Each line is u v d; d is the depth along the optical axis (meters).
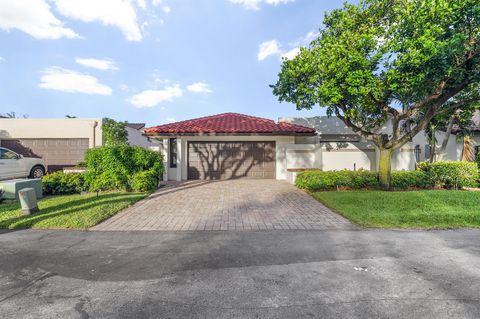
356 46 7.82
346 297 2.77
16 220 5.81
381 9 8.59
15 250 4.20
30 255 3.99
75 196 8.76
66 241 4.64
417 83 7.63
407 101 9.32
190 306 2.61
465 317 2.43
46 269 3.51
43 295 2.84
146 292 2.88
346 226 5.58
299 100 9.84
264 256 3.93
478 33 7.11
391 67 7.71
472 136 14.81
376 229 5.35
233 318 2.40
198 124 14.58
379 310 2.53
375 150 16.50
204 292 2.88
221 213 6.71
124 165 9.77
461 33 6.73
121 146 9.98
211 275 3.29
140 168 10.16
